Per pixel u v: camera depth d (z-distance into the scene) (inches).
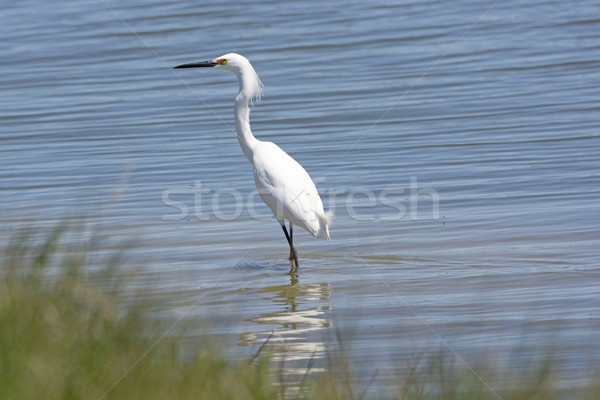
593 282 392.5
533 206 542.0
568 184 586.9
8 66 1064.2
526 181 601.3
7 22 1284.4
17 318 254.2
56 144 757.9
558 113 791.7
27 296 269.4
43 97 930.1
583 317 343.3
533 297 374.3
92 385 231.0
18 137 783.1
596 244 456.1
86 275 310.7
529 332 327.0
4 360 233.8
